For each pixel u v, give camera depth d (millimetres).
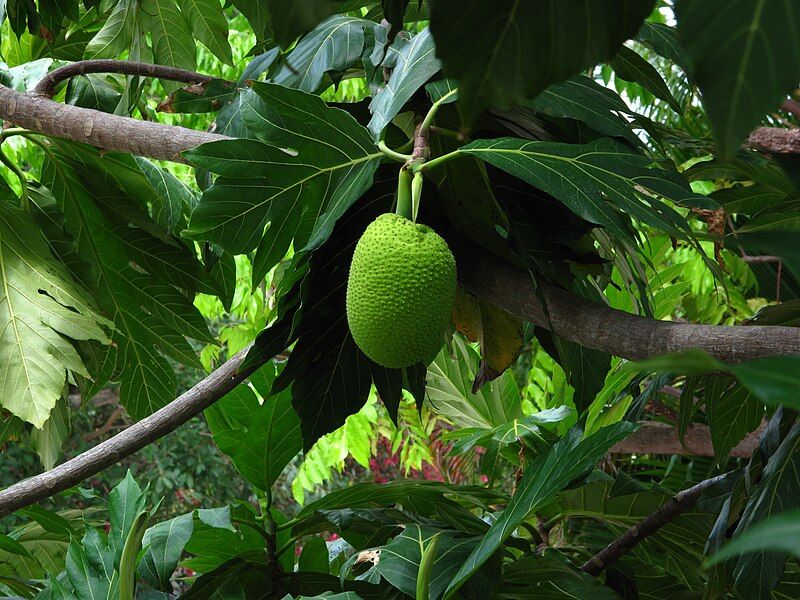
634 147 1546
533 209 1601
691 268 4148
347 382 1680
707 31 787
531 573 1647
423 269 1393
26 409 1947
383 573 1540
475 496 1845
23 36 2691
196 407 1702
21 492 1638
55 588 1634
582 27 850
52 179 2227
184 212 2297
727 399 1874
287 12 850
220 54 2652
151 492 9000
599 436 1481
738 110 792
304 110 1516
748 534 619
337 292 1629
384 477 9406
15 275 2029
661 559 2055
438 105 1497
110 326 2076
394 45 1644
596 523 2059
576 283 1747
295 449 1796
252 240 1556
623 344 1378
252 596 1758
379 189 1614
